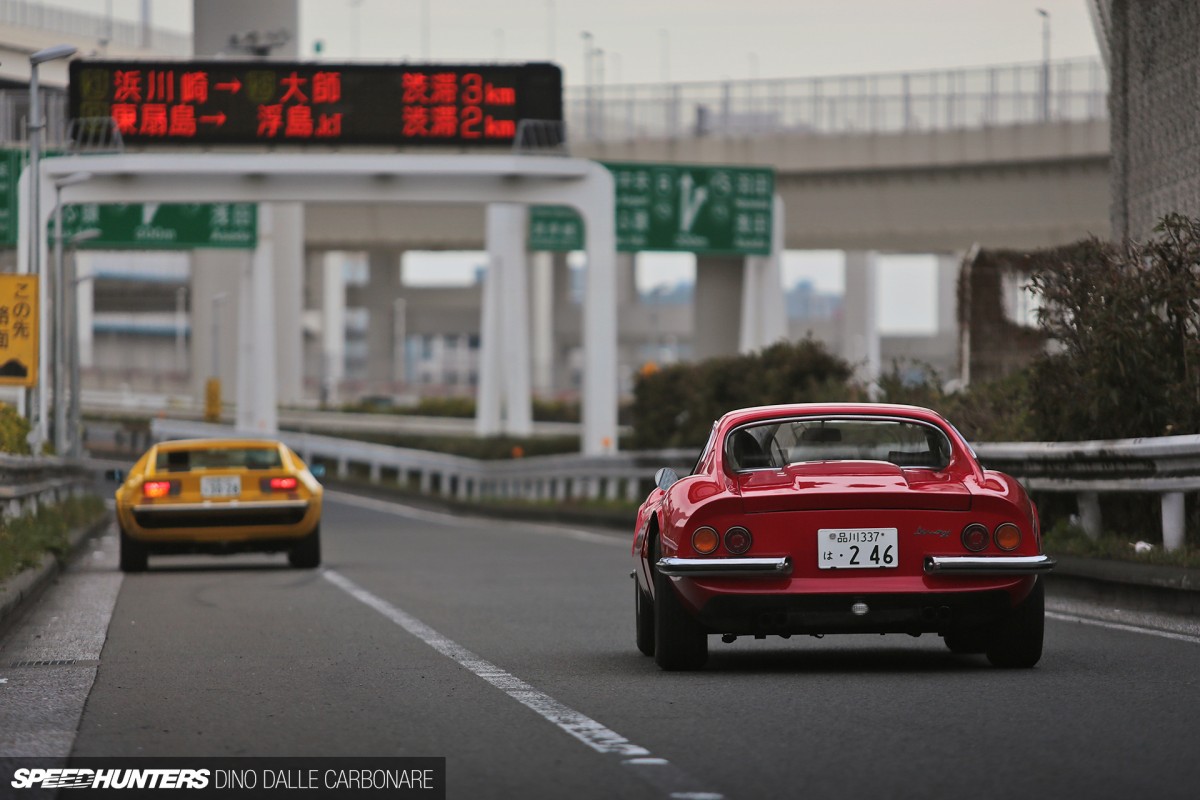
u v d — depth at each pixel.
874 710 18.50
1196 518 34.31
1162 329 35.38
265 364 132.50
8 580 33.59
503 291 145.12
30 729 18.16
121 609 33.22
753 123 120.44
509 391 145.38
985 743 16.33
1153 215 44.91
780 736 16.95
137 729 18.05
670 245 100.62
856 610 20.73
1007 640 21.64
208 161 78.62
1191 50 42.28
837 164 117.75
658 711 18.80
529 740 17.02
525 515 90.88
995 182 114.06
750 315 102.12
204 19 124.00
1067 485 35.62
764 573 20.73
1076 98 110.00
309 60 77.12
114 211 104.62
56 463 56.91
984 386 51.47
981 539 20.92
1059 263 38.34
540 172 80.44
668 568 21.06
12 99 102.56
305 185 79.50
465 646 26.03
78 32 138.00
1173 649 24.17
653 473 75.69
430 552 54.69
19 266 79.06
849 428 22.88
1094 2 51.44
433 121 77.31
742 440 22.77
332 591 37.59
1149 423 35.25
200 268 173.12
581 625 29.53
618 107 123.06
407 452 141.50
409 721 18.34
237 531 44.09
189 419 183.25
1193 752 15.78
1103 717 17.84
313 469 47.44
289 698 20.23
